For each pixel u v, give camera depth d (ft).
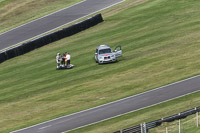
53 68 427.74
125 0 638.94
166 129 238.68
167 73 360.69
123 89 333.83
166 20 529.45
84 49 476.13
